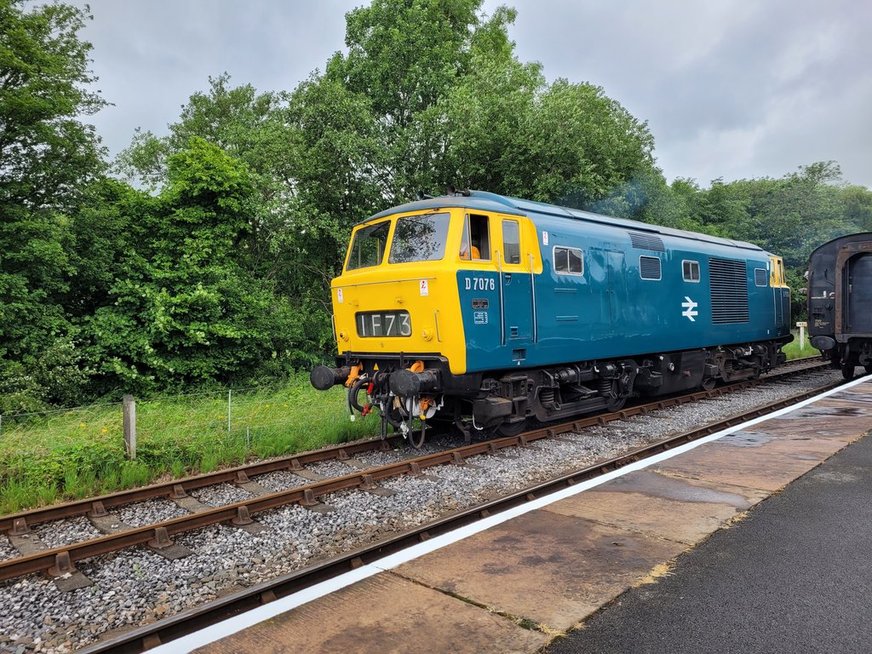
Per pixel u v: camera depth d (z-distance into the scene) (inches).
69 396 478.9
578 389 379.9
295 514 235.0
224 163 584.7
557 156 704.4
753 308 567.2
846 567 173.0
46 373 460.1
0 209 495.5
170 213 579.5
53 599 172.1
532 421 406.9
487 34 959.0
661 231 458.3
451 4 872.9
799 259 1331.2
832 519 210.5
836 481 253.4
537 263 334.6
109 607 166.1
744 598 156.1
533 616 149.3
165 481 298.0
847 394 494.3
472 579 170.7
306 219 645.3
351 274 346.9
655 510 224.4
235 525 225.8
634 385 442.6
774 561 177.9
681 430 381.1
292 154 665.0
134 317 538.3
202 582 180.7
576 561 181.0
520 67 798.5
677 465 286.4
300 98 717.3
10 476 281.0
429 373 295.7
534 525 212.2
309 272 764.0
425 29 799.1
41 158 521.0
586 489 252.5
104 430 349.4
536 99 754.2
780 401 450.6
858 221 1779.0
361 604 157.9
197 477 276.1
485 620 147.9
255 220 636.1
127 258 549.3
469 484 268.1
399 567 180.1
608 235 390.0
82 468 294.7
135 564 193.2
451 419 367.6
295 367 644.1
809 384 585.6
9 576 183.9
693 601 155.1
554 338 343.3
